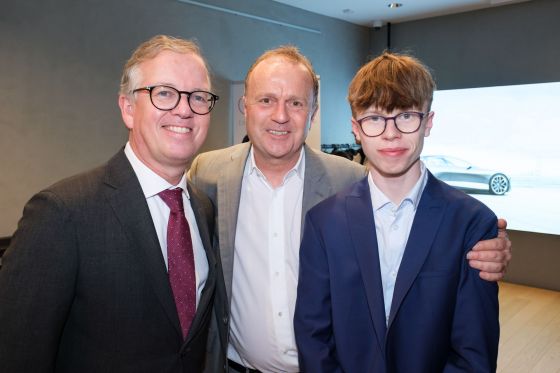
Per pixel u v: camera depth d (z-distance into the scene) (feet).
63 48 12.01
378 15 19.70
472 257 3.80
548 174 16.39
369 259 4.01
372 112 4.09
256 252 5.16
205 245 4.40
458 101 18.07
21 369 3.16
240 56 16.46
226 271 4.98
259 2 16.96
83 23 12.34
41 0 11.51
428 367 3.75
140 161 4.01
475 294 3.83
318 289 4.24
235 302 5.24
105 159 13.11
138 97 3.86
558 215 16.38
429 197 4.05
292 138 4.92
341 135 21.24
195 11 14.96
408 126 4.00
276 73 4.83
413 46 20.53
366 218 4.16
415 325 3.79
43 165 11.87
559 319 14.12
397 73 4.07
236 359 5.42
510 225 17.34
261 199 5.28
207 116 4.08
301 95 4.91
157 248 3.74
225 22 15.88
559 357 11.50
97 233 3.51
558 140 16.07
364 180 4.46
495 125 17.34
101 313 3.51
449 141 18.39
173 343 3.79
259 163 5.22
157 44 3.92
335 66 20.40
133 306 3.58
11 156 11.32
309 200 5.08
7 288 3.18
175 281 3.92
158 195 4.04
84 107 12.55
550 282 16.93
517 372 10.73
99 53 12.73
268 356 5.02
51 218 3.33
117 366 3.54
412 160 4.01
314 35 19.25
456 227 3.92
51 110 11.91
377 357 3.86
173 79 3.81
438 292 3.79
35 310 3.18
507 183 17.22
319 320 4.20
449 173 18.51
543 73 16.99
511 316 14.38
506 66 17.92
